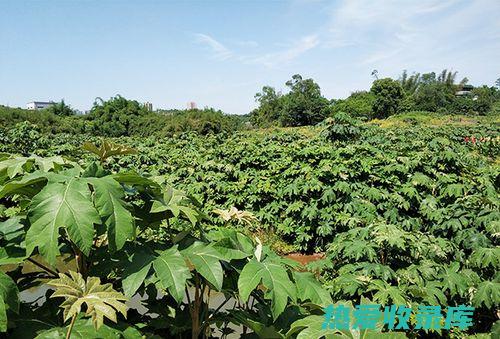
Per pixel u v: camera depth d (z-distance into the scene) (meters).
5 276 1.59
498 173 6.76
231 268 2.09
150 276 1.82
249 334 2.17
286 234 7.66
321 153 8.32
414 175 7.08
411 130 19.45
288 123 47.22
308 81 48.16
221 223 7.73
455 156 7.47
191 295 4.34
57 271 2.08
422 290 3.60
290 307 2.16
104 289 1.65
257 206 8.55
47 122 28.52
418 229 6.21
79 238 1.61
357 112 49.84
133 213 2.03
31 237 1.62
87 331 1.65
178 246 2.03
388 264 4.21
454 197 6.45
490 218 4.66
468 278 4.01
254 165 10.05
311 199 7.35
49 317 1.80
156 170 11.16
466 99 55.09
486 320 4.15
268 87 52.88
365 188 7.06
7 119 26.31
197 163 10.66
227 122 31.77
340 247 4.24
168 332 2.28
